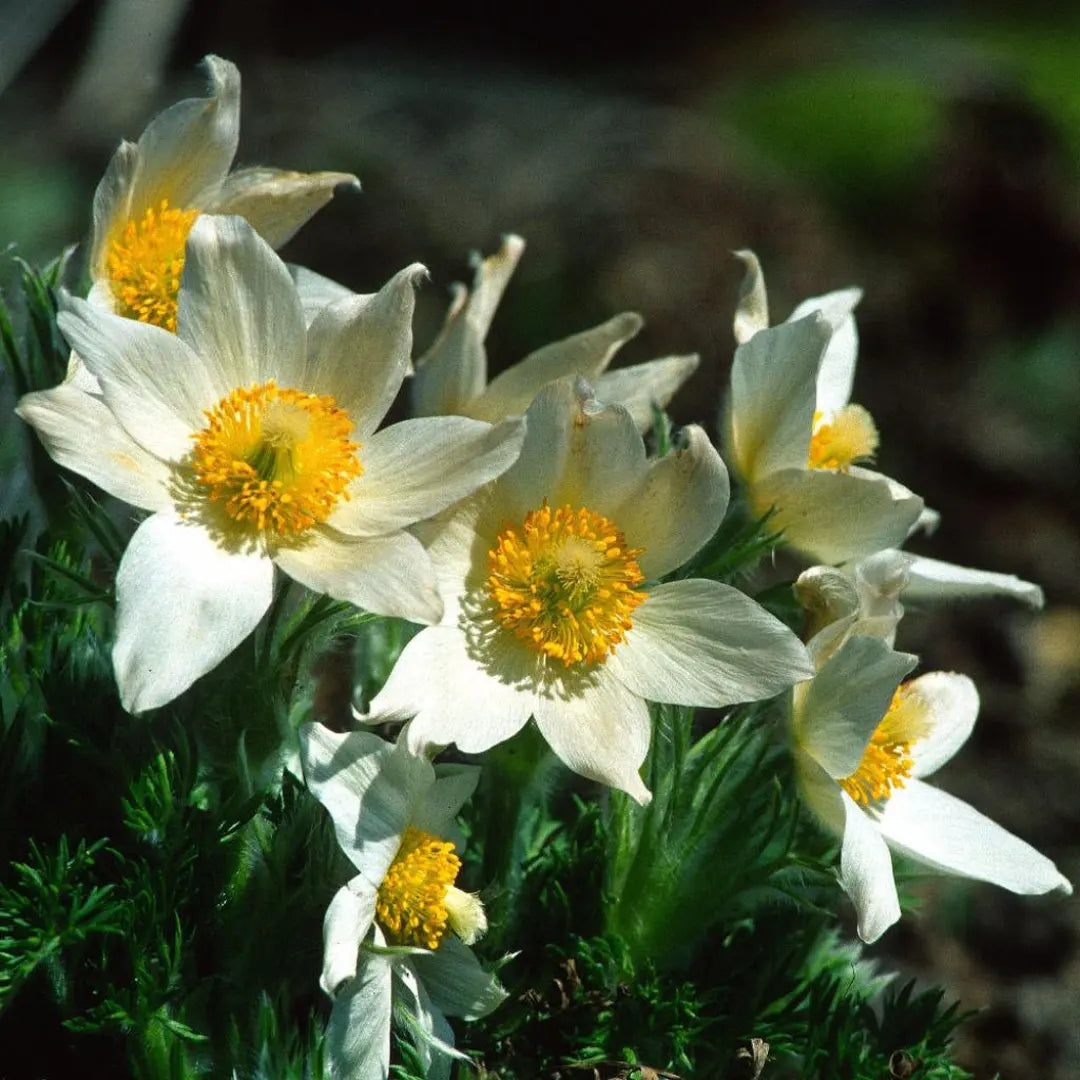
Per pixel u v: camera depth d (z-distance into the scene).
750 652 0.42
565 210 1.00
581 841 0.47
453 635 0.43
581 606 0.43
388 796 0.41
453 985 0.43
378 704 0.41
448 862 0.42
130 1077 0.43
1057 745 0.74
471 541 0.43
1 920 0.42
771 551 0.45
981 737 0.74
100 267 0.45
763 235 1.03
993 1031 0.60
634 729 0.42
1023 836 0.69
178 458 0.42
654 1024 0.45
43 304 0.45
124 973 0.43
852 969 0.47
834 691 0.43
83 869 0.42
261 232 0.46
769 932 0.46
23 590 0.45
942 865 0.44
